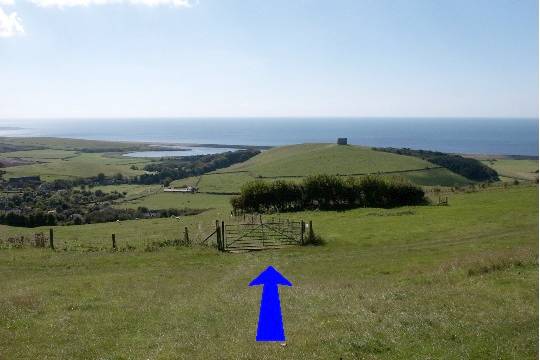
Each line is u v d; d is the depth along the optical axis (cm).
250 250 4212
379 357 1360
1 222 9081
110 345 1570
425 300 1991
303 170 14662
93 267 3466
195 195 12912
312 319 1789
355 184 7225
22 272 3256
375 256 3694
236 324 1769
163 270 3347
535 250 2939
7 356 1466
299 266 3438
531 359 1314
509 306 1828
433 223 5138
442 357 1342
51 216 9462
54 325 1806
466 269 2591
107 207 11469
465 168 15900
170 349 1478
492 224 4853
